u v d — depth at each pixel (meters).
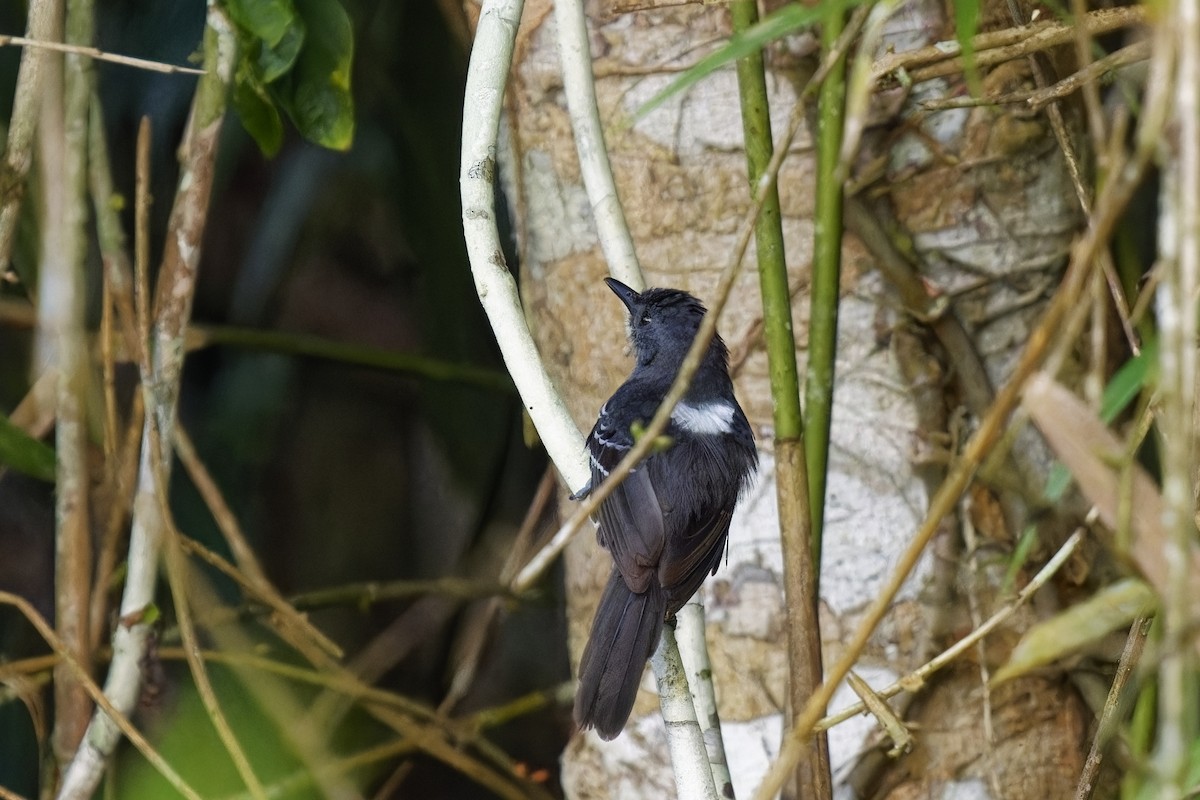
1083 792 5.04
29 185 7.93
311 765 8.03
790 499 5.54
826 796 5.37
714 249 7.22
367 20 10.20
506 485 11.43
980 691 6.77
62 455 7.20
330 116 7.16
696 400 7.11
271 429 10.73
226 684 8.30
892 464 6.96
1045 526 6.84
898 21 6.88
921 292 6.93
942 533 6.88
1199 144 3.20
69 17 7.32
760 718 7.08
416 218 10.35
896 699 6.82
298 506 11.86
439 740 9.09
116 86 9.72
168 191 10.20
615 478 4.30
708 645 7.19
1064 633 4.14
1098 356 3.86
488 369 10.23
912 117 6.56
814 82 4.13
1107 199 3.48
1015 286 6.99
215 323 11.29
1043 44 5.47
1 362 9.91
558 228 7.59
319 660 8.45
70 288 7.15
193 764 7.50
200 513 9.73
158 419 7.06
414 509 12.26
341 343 10.77
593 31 7.27
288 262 11.25
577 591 7.99
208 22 6.94
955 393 6.97
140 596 7.04
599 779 7.52
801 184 7.04
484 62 5.73
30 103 6.85
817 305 5.83
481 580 10.44
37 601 10.06
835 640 6.95
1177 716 3.24
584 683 6.30
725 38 7.07
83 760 6.85
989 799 6.75
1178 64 3.43
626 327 7.47
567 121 7.48
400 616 11.91
